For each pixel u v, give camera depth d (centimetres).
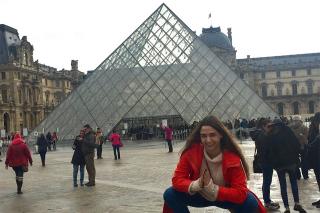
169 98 7731
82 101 8069
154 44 8525
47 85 19938
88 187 2638
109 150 6506
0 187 2911
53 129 7900
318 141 1859
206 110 7494
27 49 18250
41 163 4784
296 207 1661
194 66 8075
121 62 8431
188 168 823
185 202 812
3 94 17262
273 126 1722
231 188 783
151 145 7094
